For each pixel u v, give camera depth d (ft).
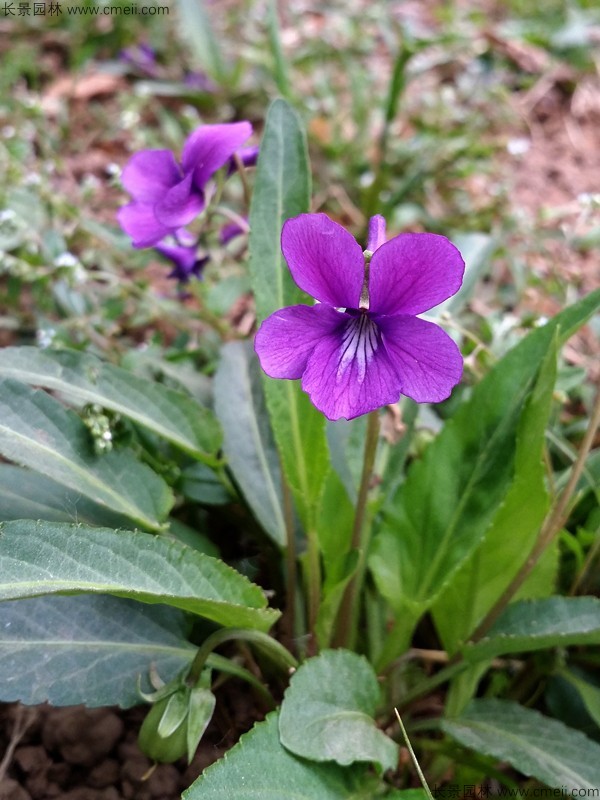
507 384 0.27
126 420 0.30
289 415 0.27
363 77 0.64
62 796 0.28
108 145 0.61
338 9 0.78
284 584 0.33
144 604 0.26
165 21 0.72
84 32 0.69
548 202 0.60
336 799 0.22
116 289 0.44
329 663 0.24
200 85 0.66
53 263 0.42
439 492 0.28
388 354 0.21
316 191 0.58
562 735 0.24
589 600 0.26
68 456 0.26
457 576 0.28
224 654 0.31
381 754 0.23
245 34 0.73
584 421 0.38
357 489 0.31
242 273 0.47
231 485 0.31
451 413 0.35
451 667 0.27
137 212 0.29
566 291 0.46
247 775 0.21
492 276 0.52
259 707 0.30
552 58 0.74
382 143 0.55
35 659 0.24
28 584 0.20
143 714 0.29
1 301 0.46
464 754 0.27
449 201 0.59
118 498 0.26
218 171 0.30
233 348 0.34
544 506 0.26
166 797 0.28
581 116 0.70
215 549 0.29
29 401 0.26
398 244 0.20
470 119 0.64
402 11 0.80
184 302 0.48
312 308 0.22
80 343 0.38
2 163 0.50
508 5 0.83
